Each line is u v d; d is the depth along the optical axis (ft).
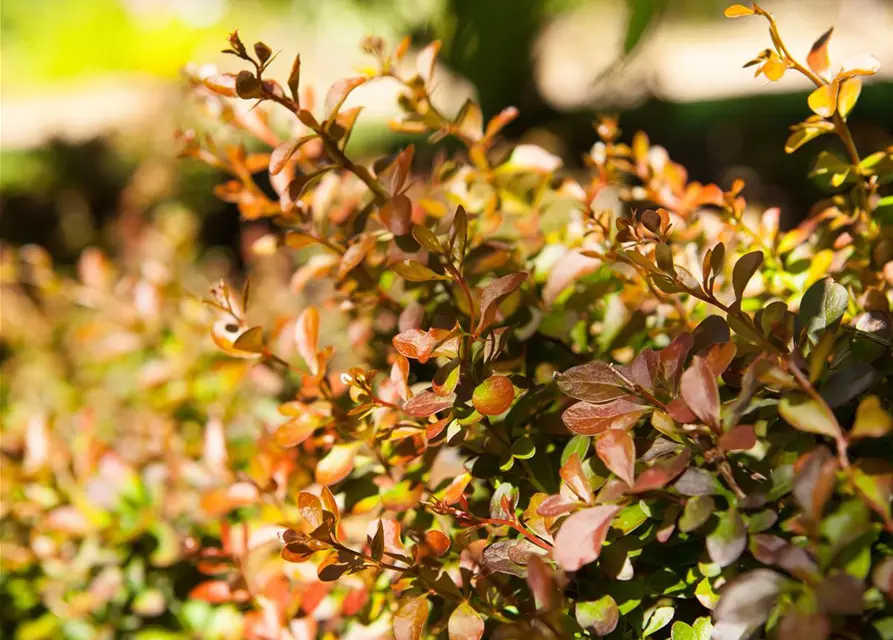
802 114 10.52
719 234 2.22
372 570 2.04
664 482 1.78
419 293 2.18
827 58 2.02
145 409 3.30
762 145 10.17
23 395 3.97
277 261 4.41
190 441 2.69
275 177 2.22
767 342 1.90
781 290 2.19
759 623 1.74
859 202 2.14
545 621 1.77
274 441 2.13
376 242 2.15
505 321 2.10
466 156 2.42
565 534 1.80
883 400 1.87
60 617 2.53
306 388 2.10
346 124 2.12
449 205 2.31
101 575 2.46
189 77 2.27
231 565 2.22
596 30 12.35
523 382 1.99
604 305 2.24
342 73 14.23
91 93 24.61
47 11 24.95
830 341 1.77
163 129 7.71
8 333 4.09
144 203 7.07
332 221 2.30
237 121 2.26
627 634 1.92
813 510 1.72
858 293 2.12
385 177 2.12
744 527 1.78
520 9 10.89
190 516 2.49
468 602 1.92
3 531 2.67
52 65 25.21
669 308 2.16
